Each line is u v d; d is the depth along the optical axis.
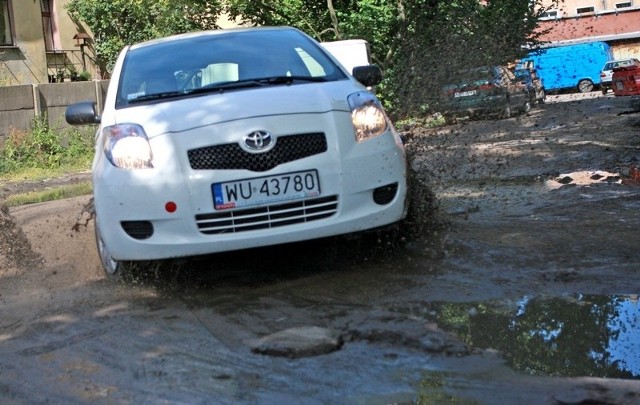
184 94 5.43
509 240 5.67
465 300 4.34
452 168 9.65
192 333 4.09
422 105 10.88
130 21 30.44
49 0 29.41
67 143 19.67
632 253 5.13
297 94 5.11
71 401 3.28
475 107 14.72
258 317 4.28
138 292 5.03
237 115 4.87
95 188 4.98
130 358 3.77
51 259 6.33
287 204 4.76
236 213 4.73
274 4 23.67
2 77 25.80
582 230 5.89
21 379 3.58
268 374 3.41
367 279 4.88
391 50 21.78
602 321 3.89
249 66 5.72
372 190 4.92
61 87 19.69
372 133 5.03
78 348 3.98
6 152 18.31
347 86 5.39
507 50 20.44
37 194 12.84
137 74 5.74
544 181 8.77
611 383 3.09
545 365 3.34
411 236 5.54
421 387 3.16
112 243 4.86
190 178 4.71
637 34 48.66
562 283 4.57
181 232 4.71
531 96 25.45
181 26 26.14
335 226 4.81
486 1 20.80
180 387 3.33
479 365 3.37
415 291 4.56
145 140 4.87
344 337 3.80
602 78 40.91
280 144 4.79
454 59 13.38
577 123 17.89
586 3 49.81
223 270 5.32
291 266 5.30
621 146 11.78
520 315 4.04
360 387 3.20
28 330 4.36
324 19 24.27
